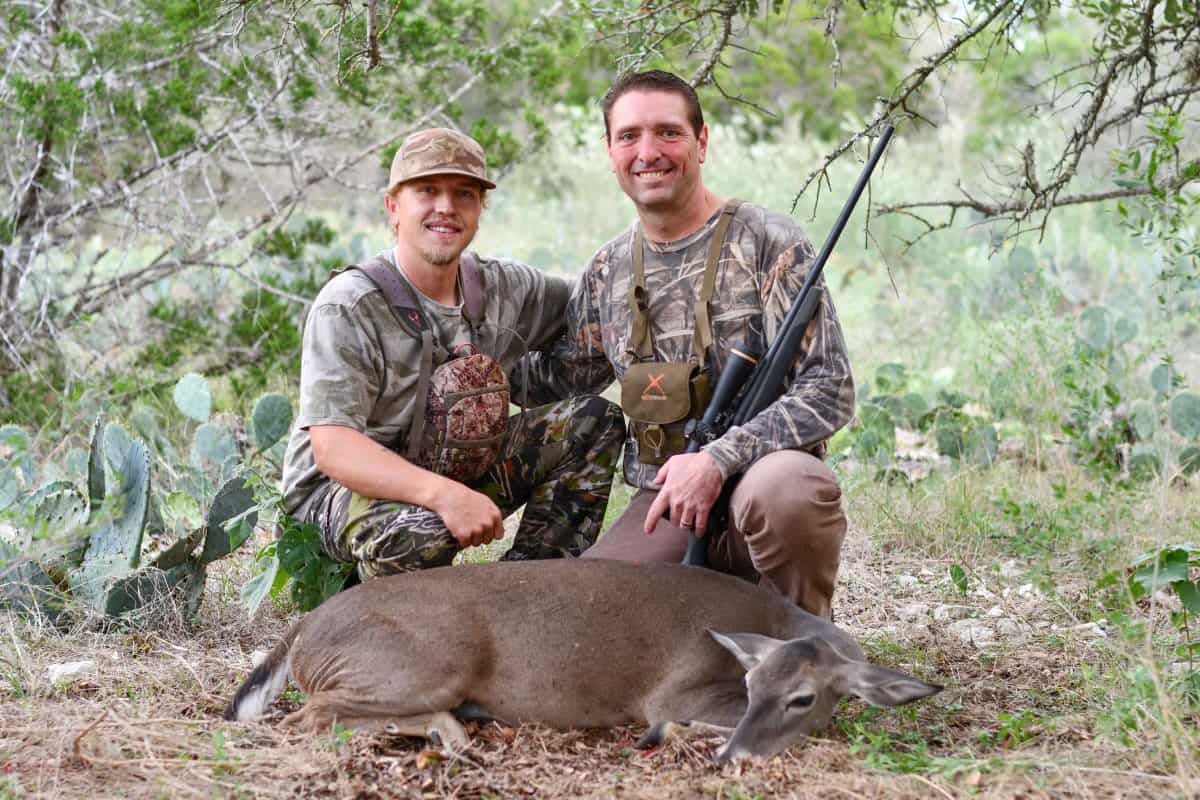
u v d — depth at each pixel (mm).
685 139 5129
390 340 5113
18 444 5723
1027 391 8664
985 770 4004
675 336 5234
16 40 8820
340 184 9273
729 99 6078
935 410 9008
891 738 4410
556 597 4531
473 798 3949
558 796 3932
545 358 5785
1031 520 6895
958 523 6988
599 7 6652
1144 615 5711
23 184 8930
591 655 4449
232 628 5633
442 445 5168
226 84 8406
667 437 5223
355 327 5031
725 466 4848
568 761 4227
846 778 3947
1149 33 5793
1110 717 4359
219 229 9148
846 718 4574
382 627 4422
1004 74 17016
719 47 5898
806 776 3971
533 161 16203
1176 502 7152
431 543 4879
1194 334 10711
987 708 4734
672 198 5145
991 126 17125
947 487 7445
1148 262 11055
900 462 8672
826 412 4969
